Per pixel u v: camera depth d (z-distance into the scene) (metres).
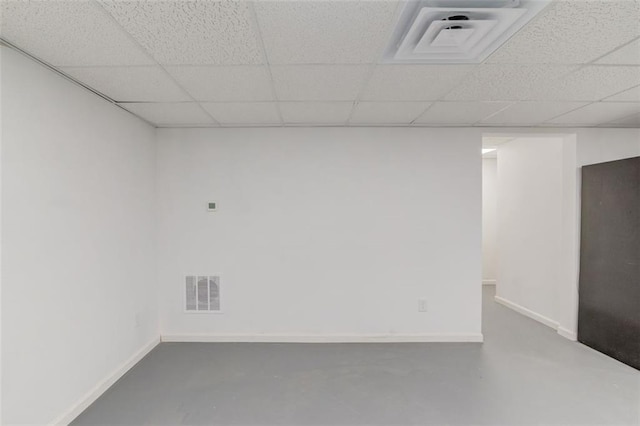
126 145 2.85
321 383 2.63
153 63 1.95
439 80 2.23
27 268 1.85
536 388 2.55
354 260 3.45
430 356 3.11
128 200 2.87
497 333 3.70
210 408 2.30
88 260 2.34
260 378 2.71
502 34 1.67
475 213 3.46
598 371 2.82
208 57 1.89
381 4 1.44
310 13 1.48
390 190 3.45
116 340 2.68
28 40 1.68
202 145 3.42
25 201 1.84
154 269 3.34
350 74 2.13
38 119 1.92
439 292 3.46
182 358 3.05
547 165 3.99
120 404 2.34
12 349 1.76
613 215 3.09
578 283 3.48
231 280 3.44
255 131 3.43
